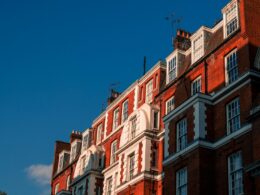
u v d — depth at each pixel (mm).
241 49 34250
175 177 35375
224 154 32781
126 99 52375
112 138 52781
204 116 34750
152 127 43094
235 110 33344
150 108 43969
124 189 42781
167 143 37625
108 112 55875
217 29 40125
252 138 29469
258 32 34656
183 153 34781
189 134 35062
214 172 33188
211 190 32625
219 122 34219
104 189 50156
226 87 34188
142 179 40656
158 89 46250
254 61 33250
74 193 54875
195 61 40750
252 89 32062
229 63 35750
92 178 51750
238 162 31672
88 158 53562
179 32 48469
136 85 50469
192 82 39750
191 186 33031
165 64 47656
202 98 35250
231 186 31594
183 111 36562
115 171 49094
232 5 37344
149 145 42219
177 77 42281
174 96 42250
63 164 68250
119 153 45688
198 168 32781
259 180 27547
